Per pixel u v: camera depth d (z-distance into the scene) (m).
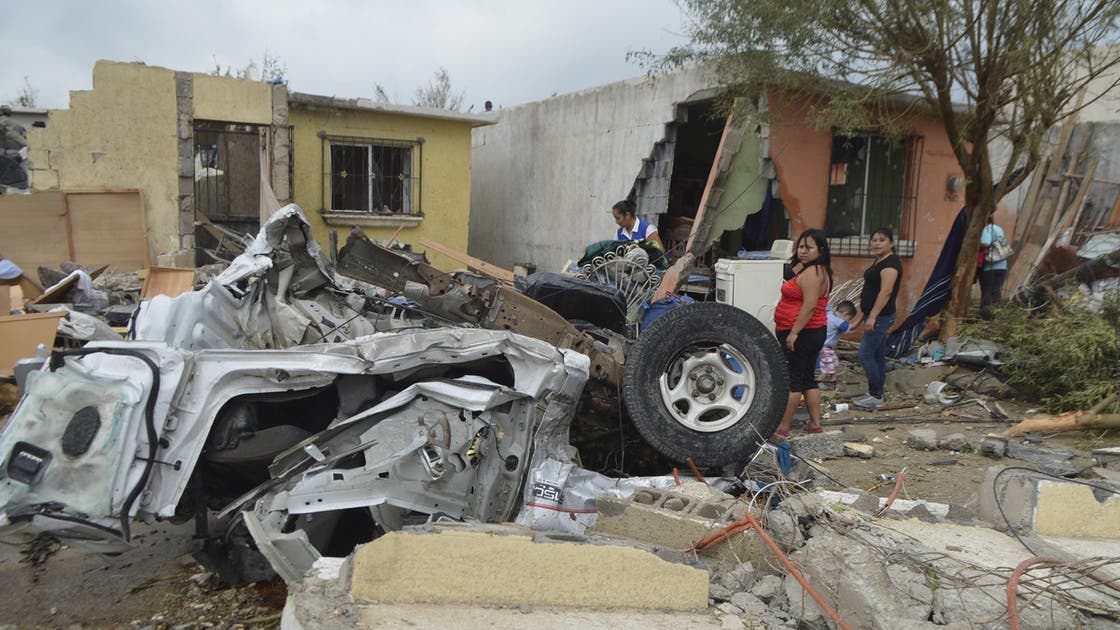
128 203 11.79
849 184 10.74
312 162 13.39
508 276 10.27
